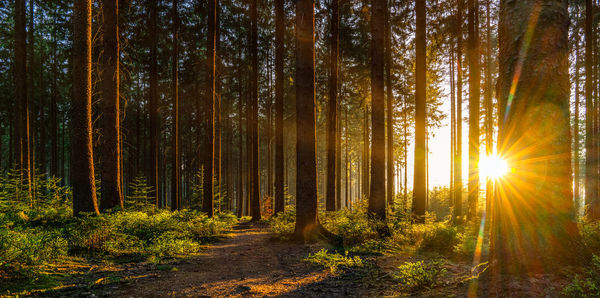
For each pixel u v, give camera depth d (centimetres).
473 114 1395
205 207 1579
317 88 2317
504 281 355
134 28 2008
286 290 499
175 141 1936
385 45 1862
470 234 870
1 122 2928
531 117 384
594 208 1417
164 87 2831
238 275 614
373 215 1132
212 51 1599
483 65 1831
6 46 2453
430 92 2222
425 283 432
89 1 1105
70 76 2355
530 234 373
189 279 575
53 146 2772
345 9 1977
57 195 1449
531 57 390
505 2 422
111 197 1298
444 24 1677
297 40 1078
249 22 2311
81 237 745
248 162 3070
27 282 484
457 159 1563
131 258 723
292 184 5284
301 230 1018
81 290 479
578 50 1934
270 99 2970
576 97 1934
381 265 629
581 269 346
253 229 1573
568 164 379
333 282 530
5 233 549
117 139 1342
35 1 2256
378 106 1167
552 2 391
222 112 3369
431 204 2947
